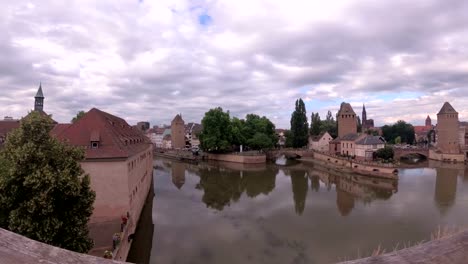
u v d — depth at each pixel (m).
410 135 137.38
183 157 99.00
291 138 109.69
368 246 23.81
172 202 40.00
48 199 13.84
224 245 24.31
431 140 141.25
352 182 53.62
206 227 28.98
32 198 13.62
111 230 22.52
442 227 27.89
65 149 15.66
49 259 2.84
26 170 14.08
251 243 24.73
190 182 55.97
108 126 29.02
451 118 98.56
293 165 80.94
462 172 64.56
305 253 22.62
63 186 14.24
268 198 41.66
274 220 31.06
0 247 2.87
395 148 94.06
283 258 21.81
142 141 47.34
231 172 68.62
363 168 63.16
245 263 21.05
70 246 14.47
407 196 41.53
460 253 3.14
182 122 145.75
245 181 56.25
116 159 24.62
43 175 13.89
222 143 91.62
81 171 16.05
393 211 33.78
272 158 96.31
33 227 13.46
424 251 3.18
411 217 31.34
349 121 109.00
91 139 25.59
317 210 34.78
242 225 29.53
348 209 35.03
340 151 96.62
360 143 81.88
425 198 40.16
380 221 30.11
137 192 30.41
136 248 24.59
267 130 101.81
